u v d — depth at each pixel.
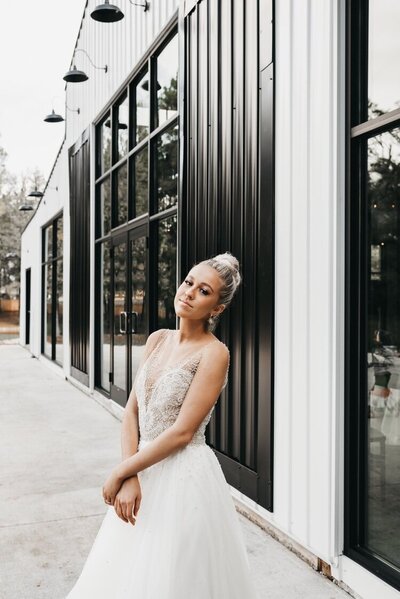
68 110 11.17
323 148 3.21
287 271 3.56
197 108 5.05
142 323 6.91
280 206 3.65
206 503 1.88
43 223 14.98
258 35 3.95
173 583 1.78
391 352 2.81
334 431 3.07
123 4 7.55
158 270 6.40
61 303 12.88
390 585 2.68
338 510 3.04
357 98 3.08
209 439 4.61
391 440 2.81
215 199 4.65
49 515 4.05
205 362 1.90
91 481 4.84
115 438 6.38
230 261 1.98
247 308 4.06
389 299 2.84
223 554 1.90
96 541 2.02
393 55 2.86
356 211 3.06
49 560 3.35
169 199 6.01
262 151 3.86
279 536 3.56
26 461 5.45
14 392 9.72
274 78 3.73
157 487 1.90
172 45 6.03
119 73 7.80
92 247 9.20
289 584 3.01
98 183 9.14
